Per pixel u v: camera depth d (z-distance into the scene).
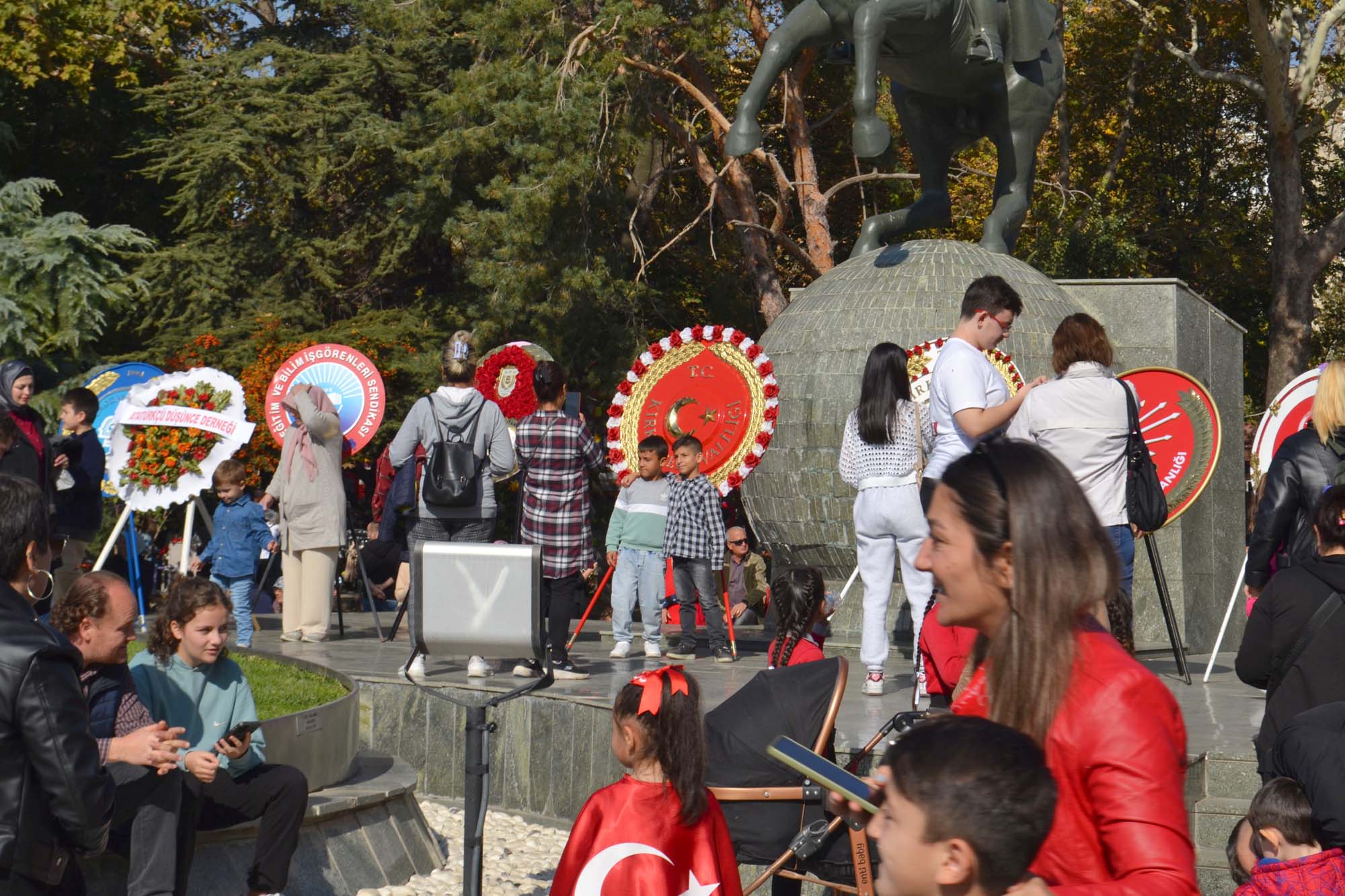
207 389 12.19
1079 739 2.19
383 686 8.85
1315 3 27.25
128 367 13.91
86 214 29.62
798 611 5.96
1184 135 30.83
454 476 8.90
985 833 1.84
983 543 2.31
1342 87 28.80
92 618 5.05
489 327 23.41
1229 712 7.69
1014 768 1.87
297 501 11.54
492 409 9.18
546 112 21.70
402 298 28.67
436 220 25.48
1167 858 2.10
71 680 3.73
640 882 4.26
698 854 4.34
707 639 12.07
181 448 12.02
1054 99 13.08
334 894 6.31
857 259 12.79
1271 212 30.75
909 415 7.75
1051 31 12.98
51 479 9.65
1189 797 6.26
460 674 9.28
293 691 8.05
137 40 28.66
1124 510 7.14
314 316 26.36
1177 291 12.34
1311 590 4.84
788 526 12.16
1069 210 26.62
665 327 28.09
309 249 26.41
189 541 12.22
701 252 27.77
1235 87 29.33
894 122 28.55
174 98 27.45
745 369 11.19
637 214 25.42
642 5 22.95
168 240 29.59
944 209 13.30
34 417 9.57
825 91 27.86
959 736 1.91
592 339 23.75
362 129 25.75
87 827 3.70
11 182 24.50
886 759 1.97
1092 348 7.21
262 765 5.77
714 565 10.20
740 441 11.09
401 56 27.16
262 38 30.06
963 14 12.14
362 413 12.36
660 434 11.30
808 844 4.66
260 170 26.28
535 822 8.07
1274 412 9.30
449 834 7.71
